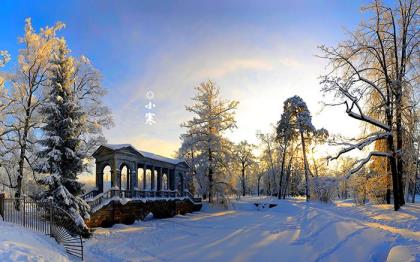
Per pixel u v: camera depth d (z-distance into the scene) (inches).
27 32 1125.1
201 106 1968.5
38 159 918.4
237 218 1454.2
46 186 890.1
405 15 866.8
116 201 1164.5
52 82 932.6
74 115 928.3
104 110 1306.6
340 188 898.7
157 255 713.6
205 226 1199.6
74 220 757.9
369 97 927.0
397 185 861.8
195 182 2108.8
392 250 453.7
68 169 902.4
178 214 1633.9
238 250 738.8
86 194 1189.7
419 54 846.5
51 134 900.0
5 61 1089.4
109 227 1107.9
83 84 1304.1
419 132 856.3
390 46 901.2
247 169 3430.1
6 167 1156.5
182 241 882.1
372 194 1148.5
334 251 578.2
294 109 2240.4
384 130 865.5
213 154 1930.4
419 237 540.1
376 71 918.4
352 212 1029.2
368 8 895.1
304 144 2170.3
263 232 968.9
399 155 840.9
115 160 1217.4
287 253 657.0
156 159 1535.4
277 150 2989.7
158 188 1614.2
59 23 1159.6
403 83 832.3
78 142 918.4
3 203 765.9
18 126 1104.2
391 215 806.5
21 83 1126.4
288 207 1862.7
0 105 1080.8
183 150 1989.4
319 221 940.6
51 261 490.9
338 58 888.3
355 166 849.5
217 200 1903.3
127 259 661.9
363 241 571.2
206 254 717.9
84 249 711.7
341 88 795.4
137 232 1008.9
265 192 3818.9
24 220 722.2
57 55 942.4
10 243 494.3
